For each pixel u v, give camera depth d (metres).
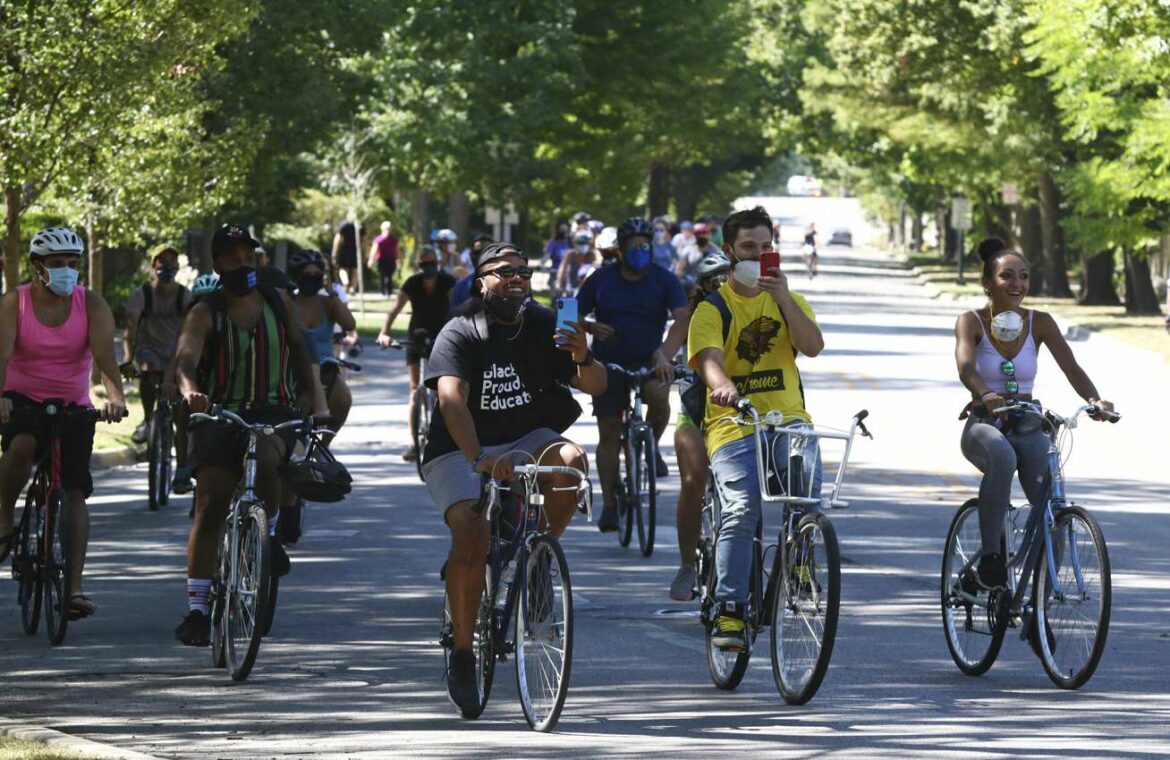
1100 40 114.88
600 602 38.06
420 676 30.70
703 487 33.81
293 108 116.69
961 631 30.92
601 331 36.03
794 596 28.03
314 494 31.45
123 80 70.44
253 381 32.28
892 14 183.25
